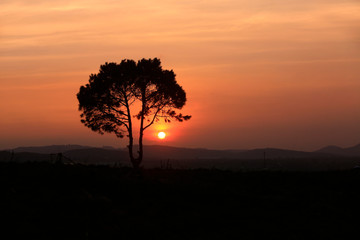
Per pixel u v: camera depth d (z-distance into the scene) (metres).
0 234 28.94
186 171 63.78
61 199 38.53
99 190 43.44
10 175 46.12
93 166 60.28
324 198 48.22
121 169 59.72
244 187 52.72
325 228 35.47
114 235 30.69
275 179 59.16
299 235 32.88
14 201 36.69
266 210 40.75
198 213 38.41
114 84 69.25
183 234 32.16
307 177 60.69
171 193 44.91
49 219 32.97
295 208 42.12
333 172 65.75
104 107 70.50
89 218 33.91
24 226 30.72
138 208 38.47
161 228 33.16
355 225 37.22
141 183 48.31
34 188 41.78
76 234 30.20
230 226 34.78
